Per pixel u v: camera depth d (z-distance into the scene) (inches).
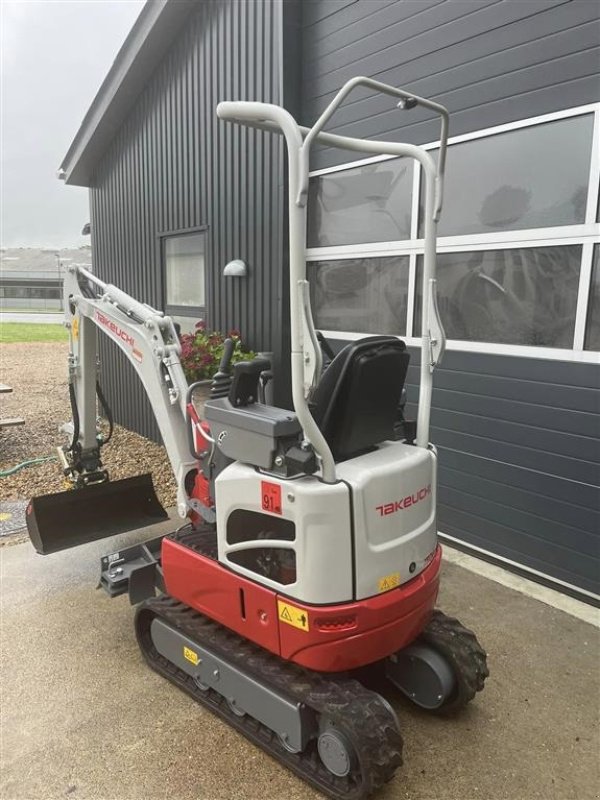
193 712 105.2
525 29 139.5
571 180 135.6
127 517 159.9
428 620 99.2
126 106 274.1
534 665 117.6
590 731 100.7
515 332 150.4
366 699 85.7
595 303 134.9
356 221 187.0
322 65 189.9
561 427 143.1
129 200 288.7
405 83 166.6
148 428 287.4
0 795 87.7
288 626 87.4
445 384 165.8
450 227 161.0
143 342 133.6
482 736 99.4
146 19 237.1
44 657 120.2
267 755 95.5
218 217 228.4
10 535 178.9
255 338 218.1
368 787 81.1
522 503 152.3
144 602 116.2
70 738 98.7
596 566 139.5
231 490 93.3
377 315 184.2
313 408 89.5
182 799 87.4
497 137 148.4
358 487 82.8
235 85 212.5
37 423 314.2
